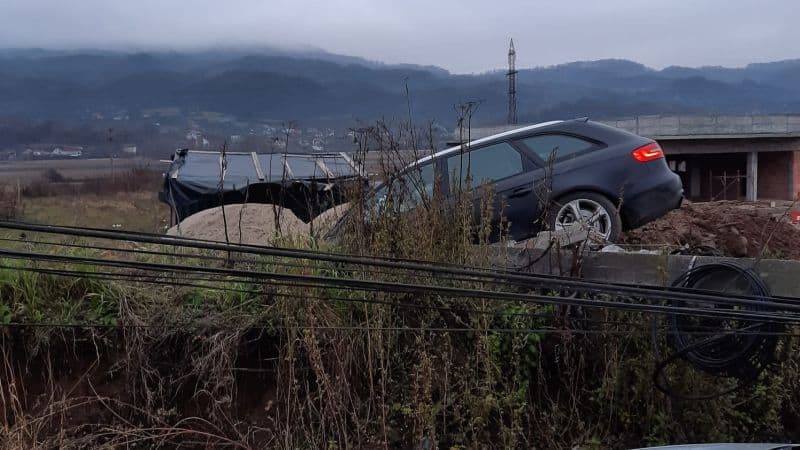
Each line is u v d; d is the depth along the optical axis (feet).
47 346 16.97
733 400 19.49
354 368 18.01
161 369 17.17
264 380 17.76
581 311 19.12
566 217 24.29
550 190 22.79
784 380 19.62
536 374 19.03
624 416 18.78
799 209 41.22
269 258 18.88
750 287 17.13
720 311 16.08
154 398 16.85
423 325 17.74
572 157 25.18
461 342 18.72
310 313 17.30
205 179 39.34
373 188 20.20
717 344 16.97
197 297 18.04
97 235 14.23
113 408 16.78
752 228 28.60
